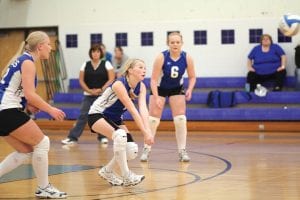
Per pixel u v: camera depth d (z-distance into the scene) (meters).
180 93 8.30
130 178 5.79
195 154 9.16
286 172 6.88
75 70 16.38
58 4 16.50
